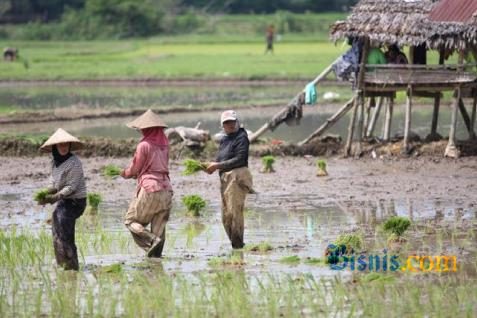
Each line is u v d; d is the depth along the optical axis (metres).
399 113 92.38
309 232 43.09
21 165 64.75
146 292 32.88
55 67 154.38
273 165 63.47
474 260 36.78
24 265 37.69
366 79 64.19
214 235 43.22
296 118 68.12
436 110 67.50
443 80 62.50
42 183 58.53
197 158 66.31
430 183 55.12
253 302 31.58
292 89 120.75
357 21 64.50
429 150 64.12
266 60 156.62
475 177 56.56
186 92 119.50
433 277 34.28
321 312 30.30
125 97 113.56
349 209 48.53
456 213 46.59
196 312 30.12
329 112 96.12
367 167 61.31
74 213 36.44
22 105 105.06
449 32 60.41
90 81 137.12
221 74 134.62
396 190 53.38
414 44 61.50
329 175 58.94
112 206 50.94
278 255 38.62
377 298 31.62
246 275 35.25
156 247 37.94
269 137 78.31
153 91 122.19
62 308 31.17
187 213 48.06
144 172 38.12
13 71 147.25
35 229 45.16
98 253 39.88
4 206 51.28
